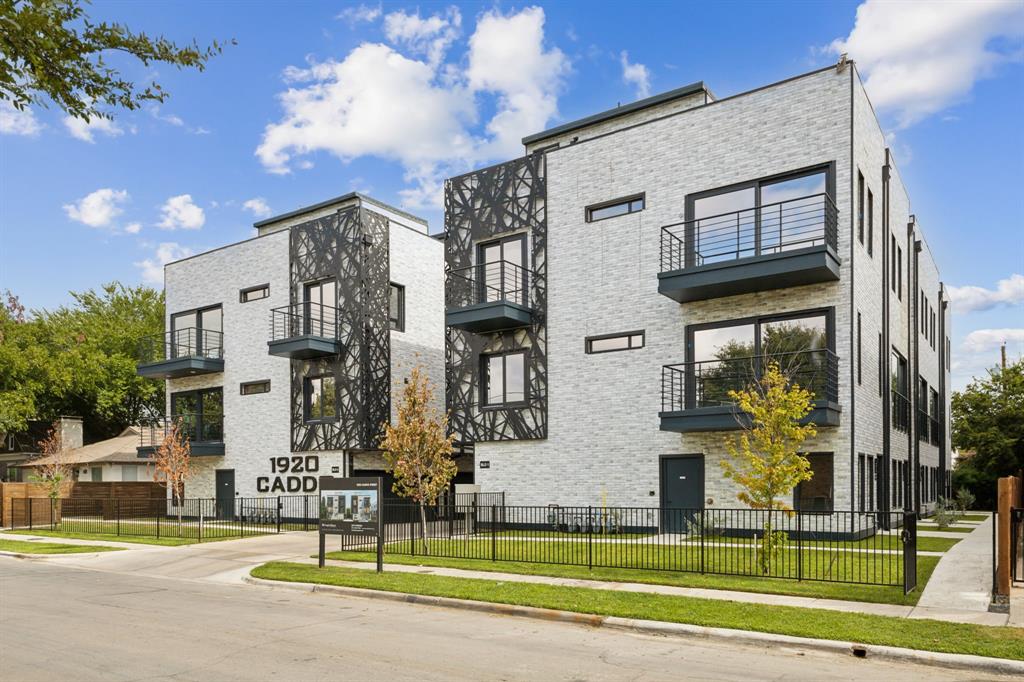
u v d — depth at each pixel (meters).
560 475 22.02
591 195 22.19
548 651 8.55
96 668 7.62
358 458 27.69
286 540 21.16
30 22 4.74
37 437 50.38
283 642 8.91
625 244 21.45
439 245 30.50
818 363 18.16
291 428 28.48
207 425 31.83
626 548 16.33
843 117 18.28
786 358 18.52
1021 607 10.29
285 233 29.59
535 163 23.41
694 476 19.75
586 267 22.11
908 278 27.98
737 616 9.76
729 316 19.55
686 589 11.91
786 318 18.83
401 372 28.23
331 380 27.77
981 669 7.76
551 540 18.31
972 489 40.16
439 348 29.95
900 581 12.21
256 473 29.56
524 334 23.12
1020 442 35.62
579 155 22.55
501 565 14.66
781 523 18.06
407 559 15.93
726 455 19.11
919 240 30.00
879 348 21.59
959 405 37.38
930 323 34.28
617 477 20.97
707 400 19.58
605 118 24.23
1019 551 12.88
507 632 9.64
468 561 15.37
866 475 19.34
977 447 36.75
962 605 10.44
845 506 17.52
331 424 27.33
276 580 13.95
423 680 7.21
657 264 20.83
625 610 10.25
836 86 18.45
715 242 19.86
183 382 32.69
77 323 51.06
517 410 22.94
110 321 52.59
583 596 11.24
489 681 7.21
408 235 29.20
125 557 18.72
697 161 20.38
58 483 30.84
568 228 22.56
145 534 23.50
